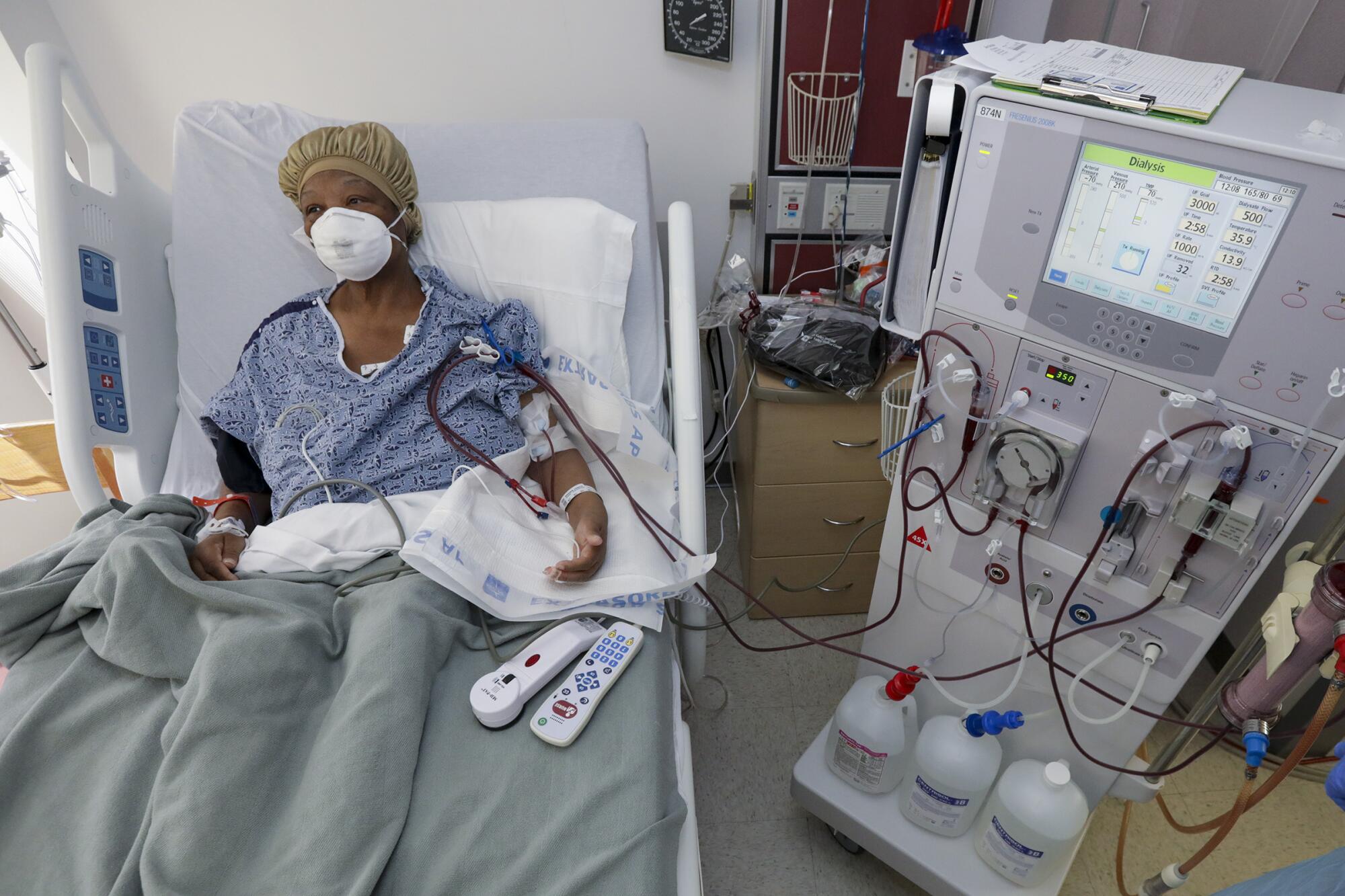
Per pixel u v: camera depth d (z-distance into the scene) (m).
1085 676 1.03
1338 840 1.34
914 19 1.44
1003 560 1.01
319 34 1.55
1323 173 0.59
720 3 1.49
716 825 1.41
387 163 1.21
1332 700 0.67
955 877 1.16
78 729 0.82
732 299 1.69
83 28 1.49
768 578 1.74
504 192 1.42
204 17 1.51
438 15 1.54
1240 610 1.54
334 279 1.39
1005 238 0.80
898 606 1.21
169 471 1.29
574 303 1.33
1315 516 1.34
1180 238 0.69
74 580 0.94
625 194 1.42
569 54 1.60
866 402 1.43
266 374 1.23
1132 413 0.80
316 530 1.04
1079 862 1.34
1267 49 1.04
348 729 0.77
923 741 1.17
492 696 0.84
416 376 1.17
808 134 1.58
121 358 1.22
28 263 1.57
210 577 1.00
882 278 1.57
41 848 0.75
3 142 1.47
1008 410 0.89
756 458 1.54
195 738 0.75
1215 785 1.44
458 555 0.96
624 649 0.91
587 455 1.29
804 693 1.64
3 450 1.61
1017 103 0.73
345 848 0.70
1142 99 0.67
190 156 1.36
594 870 0.69
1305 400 0.68
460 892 0.70
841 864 1.35
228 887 0.70
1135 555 0.87
